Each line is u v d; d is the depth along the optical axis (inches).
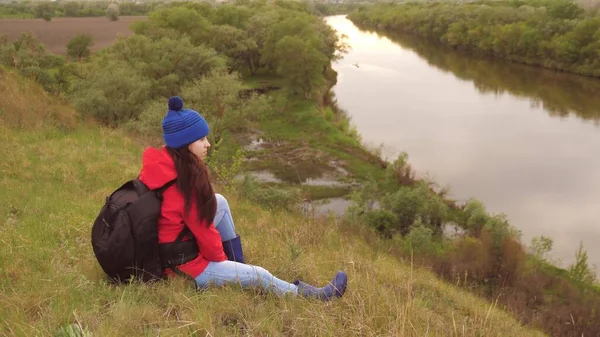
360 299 145.2
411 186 1237.1
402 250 577.9
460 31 3474.4
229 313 131.4
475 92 2252.7
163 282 137.4
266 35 2486.5
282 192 492.7
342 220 638.5
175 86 1513.3
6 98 485.4
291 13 2930.6
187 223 132.9
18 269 151.6
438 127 1754.4
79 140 451.2
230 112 1285.7
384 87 2381.9
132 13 5201.8
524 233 1050.7
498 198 1210.6
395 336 125.4
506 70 2714.1
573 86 2290.8
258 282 141.3
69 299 129.5
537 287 681.0
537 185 1280.8
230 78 1314.0
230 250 149.8
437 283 296.0
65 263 162.9
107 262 132.6
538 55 2787.9
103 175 343.9
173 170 130.3
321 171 1326.3
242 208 377.1
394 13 4852.4
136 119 941.2
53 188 294.0
